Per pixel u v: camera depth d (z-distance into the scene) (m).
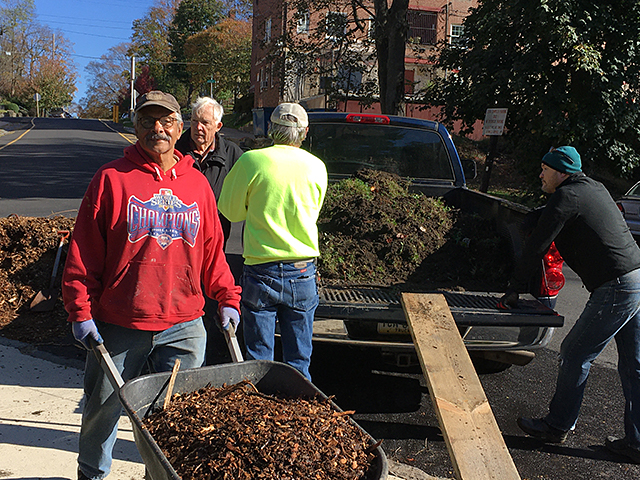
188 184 2.49
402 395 4.31
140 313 2.41
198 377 2.23
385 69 17.64
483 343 3.89
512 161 20.94
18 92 84.31
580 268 3.53
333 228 4.70
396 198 4.97
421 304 3.46
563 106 12.79
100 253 2.39
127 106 77.81
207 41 54.97
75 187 14.19
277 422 1.94
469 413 2.70
